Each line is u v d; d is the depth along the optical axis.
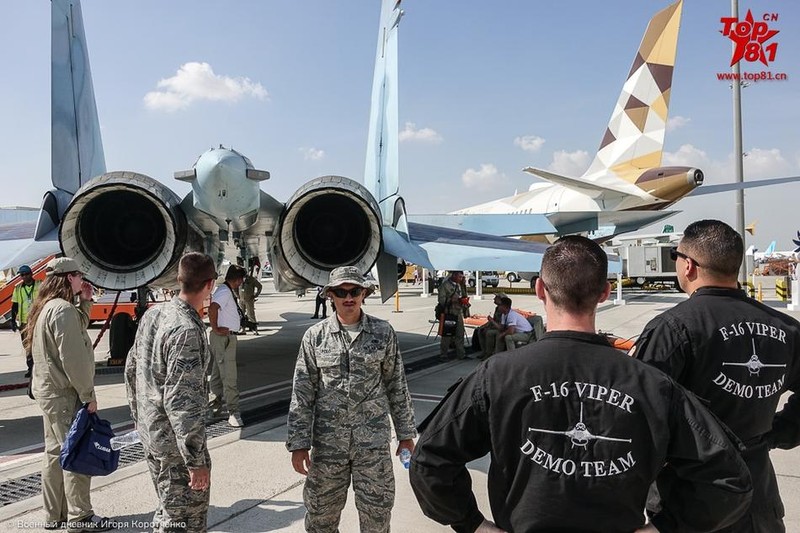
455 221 14.05
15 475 4.73
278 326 16.70
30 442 5.73
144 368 3.04
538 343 1.67
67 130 8.19
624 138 25.03
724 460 1.44
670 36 23.61
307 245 7.17
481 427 1.64
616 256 5.66
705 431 1.48
